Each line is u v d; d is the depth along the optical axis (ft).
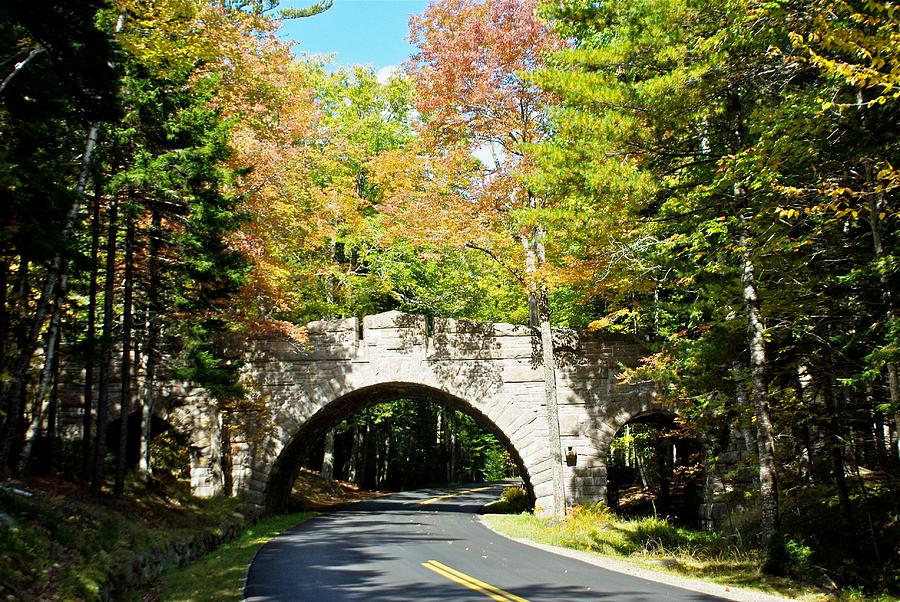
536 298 78.38
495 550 47.98
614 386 80.69
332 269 92.63
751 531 59.21
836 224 42.42
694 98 42.24
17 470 44.29
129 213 48.32
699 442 79.87
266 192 68.23
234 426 79.10
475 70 68.59
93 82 33.86
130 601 33.30
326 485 125.29
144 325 59.57
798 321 46.68
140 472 61.26
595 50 43.78
